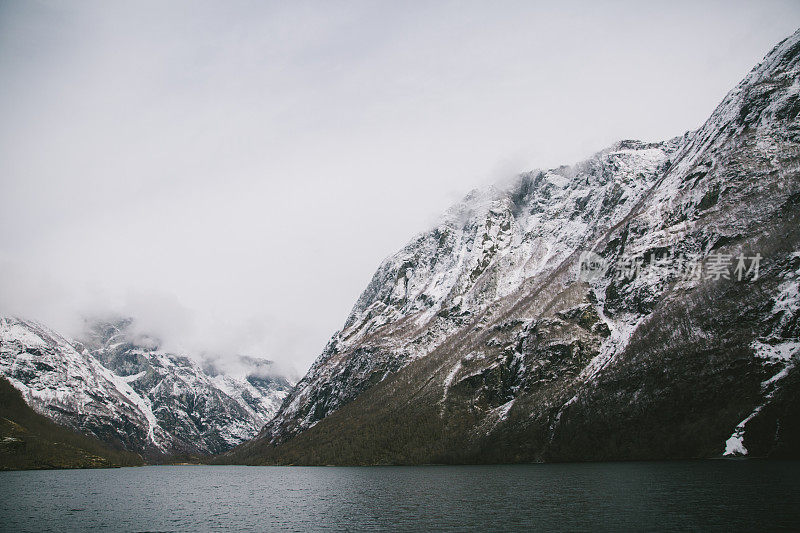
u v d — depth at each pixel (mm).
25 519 110188
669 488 114250
